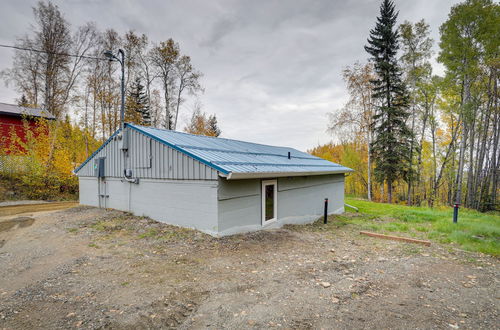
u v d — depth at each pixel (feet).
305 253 16.79
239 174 18.44
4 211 31.14
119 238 19.12
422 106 70.44
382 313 9.31
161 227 21.95
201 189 20.13
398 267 14.33
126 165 27.22
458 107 58.03
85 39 63.31
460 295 10.87
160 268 13.57
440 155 74.74
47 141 49.39
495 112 59.11
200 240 18.56
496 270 13.91
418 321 8.79
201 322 8.66
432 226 26.76
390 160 61.21
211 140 29.81
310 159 40.65
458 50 52.31
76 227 22.29
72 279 12.17
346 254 16.74
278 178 26.53
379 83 61.62
